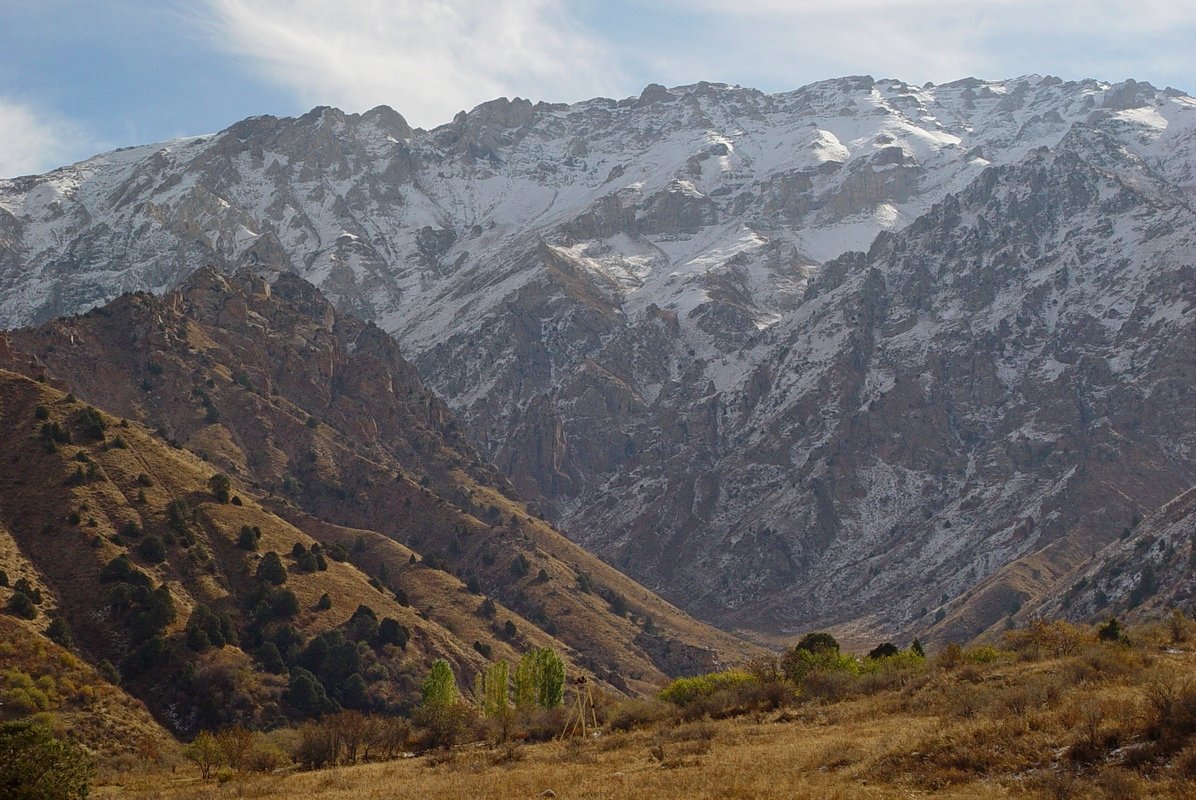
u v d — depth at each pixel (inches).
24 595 5821.9
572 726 4126.5
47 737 2861.7
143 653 5876.0
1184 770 1993.1
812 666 4224.9
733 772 2509.8
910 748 2407.7
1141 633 4042.8
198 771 4303.6
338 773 3474.4
